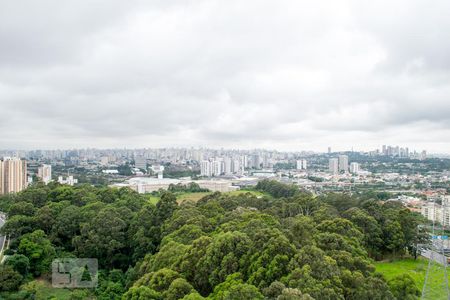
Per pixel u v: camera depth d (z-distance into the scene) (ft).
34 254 368.48
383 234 434.30
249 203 529.04
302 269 204.54
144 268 318.04
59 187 563.48
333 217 394.93
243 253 248.93
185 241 319.06
